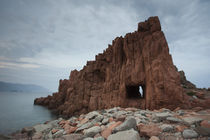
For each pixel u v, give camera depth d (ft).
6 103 230.48
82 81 123.85
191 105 52.13
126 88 79.56
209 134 14.64
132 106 72.08
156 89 59.21
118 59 90.22
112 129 18.16
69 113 115.34
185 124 19.85
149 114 31.60
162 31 69.21
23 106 198.18
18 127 66.08
